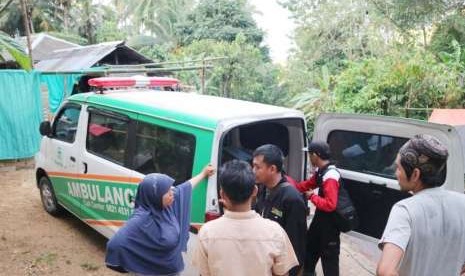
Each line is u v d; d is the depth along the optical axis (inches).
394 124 135.4
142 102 160.4
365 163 146.9
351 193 151.4
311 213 169.8
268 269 81.1
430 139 73.0
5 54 462.9
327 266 143.3
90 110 185.2
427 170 71.6
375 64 506.9
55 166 211.8
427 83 426.6
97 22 1309.1
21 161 358.6
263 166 111.1
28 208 246.8
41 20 1118.4
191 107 146.3
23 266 176.2
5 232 209.8
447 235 71.6
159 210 109.2
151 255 108.3
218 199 126.0
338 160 154.6
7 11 976.3
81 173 188.1
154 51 1088.2
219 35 1194.6
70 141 200.5
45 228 217.0
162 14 1396.4
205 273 83.1
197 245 84.1
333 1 905.5
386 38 775.1
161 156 146.1
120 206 165.9
